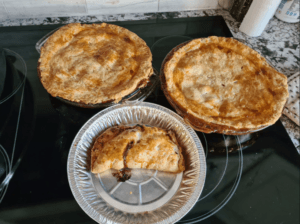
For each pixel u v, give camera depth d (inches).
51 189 12.6
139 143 13.2
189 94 14.6
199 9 21.9
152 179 13.1
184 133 14.1
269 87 14.6
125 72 14.8
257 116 13.7
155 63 18.0
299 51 19.8
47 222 11.6
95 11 20.6
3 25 19.4
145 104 14.7
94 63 14.9
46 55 15.3
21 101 15.6
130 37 16.6
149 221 11.5
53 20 20.1
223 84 15.0
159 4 21.0
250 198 12.9
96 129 14.1
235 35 20.5
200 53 16.2
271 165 14.1
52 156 13.7
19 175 13.0
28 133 14.4
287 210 12.7
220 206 12.5
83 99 13.5
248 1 19.5
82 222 11.7
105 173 13.2
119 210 12.0
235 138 15.1
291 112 16.0
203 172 12.7
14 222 11.5
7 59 17.4
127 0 20.1
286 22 21.9
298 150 14.9
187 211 11.5
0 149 13.7
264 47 19.8
